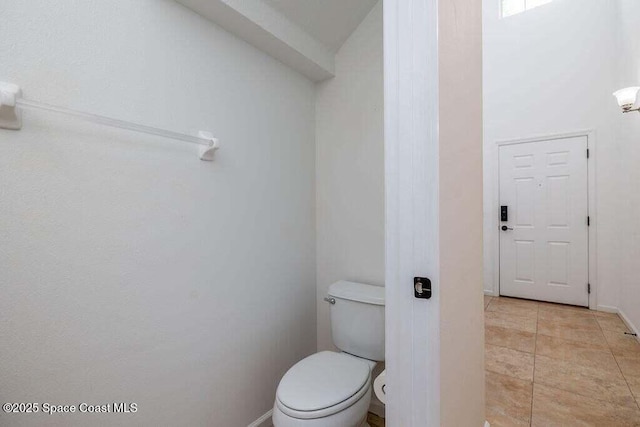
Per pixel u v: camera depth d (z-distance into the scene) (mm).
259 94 1415
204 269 1177
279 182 1536
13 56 728
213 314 1211
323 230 1771
